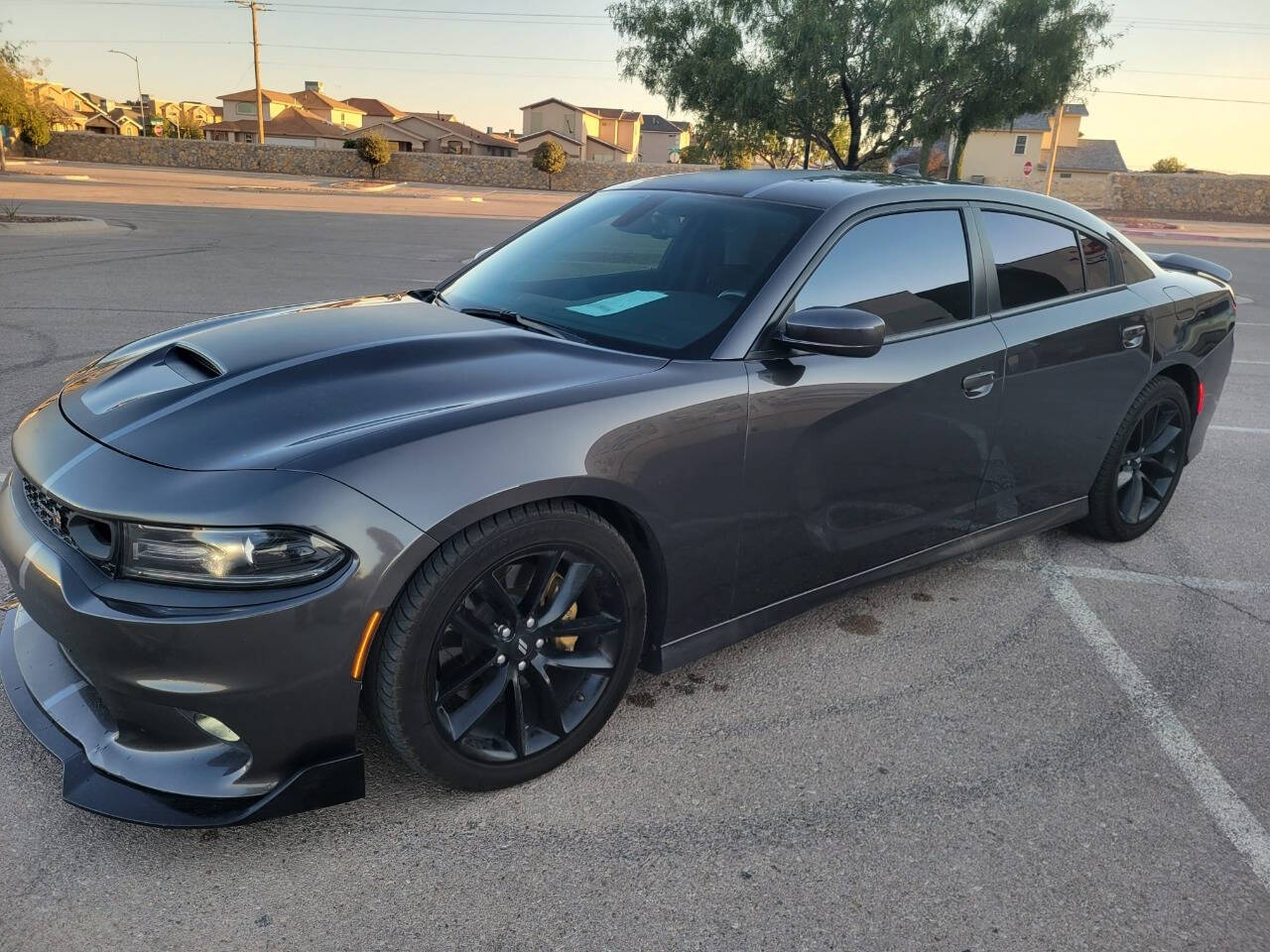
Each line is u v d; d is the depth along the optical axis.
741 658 3.09
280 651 1.88
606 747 2.57
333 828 2.21
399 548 1.94
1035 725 2.79
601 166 50.12
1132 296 3.78
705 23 21.73
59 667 2.30
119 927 1.90
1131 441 3.99
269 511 1.86
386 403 2.16
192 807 1.98
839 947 1.95
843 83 21.27
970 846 2.26
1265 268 18.62
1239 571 3.95
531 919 1.98
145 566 1.87
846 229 2.82
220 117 101.19
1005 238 3.34
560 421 2.19
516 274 3.14
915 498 3.07
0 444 4.60
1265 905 2.13
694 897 2.06
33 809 2.21
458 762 2.22
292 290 10.15
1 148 36.50
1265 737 2.78
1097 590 3.72
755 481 2.58
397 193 36.25
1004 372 3.18
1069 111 64.56
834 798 2.41
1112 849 2.28
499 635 2.22
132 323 7.81
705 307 2.67
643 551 2.49
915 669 3.06
